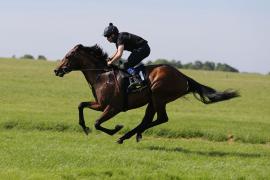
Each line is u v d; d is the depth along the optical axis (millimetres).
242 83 56656
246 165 12375
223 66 107375
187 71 78375
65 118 19047
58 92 35219
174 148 14320
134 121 19438
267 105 34469
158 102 13930
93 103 14070
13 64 68188
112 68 14008
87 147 13492
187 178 10477
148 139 16500
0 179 9680
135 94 13797
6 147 12789
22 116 18734
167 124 18625
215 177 10664
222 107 32062
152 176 10391
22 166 10852
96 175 10383
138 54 13805
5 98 28750
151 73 13938
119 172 10594
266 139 17484
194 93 14305
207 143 16281
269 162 12945
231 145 15992
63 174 10180
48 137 15133
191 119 21406
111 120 19484
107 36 13938
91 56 14047
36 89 36062
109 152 12789
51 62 79625
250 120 23094
